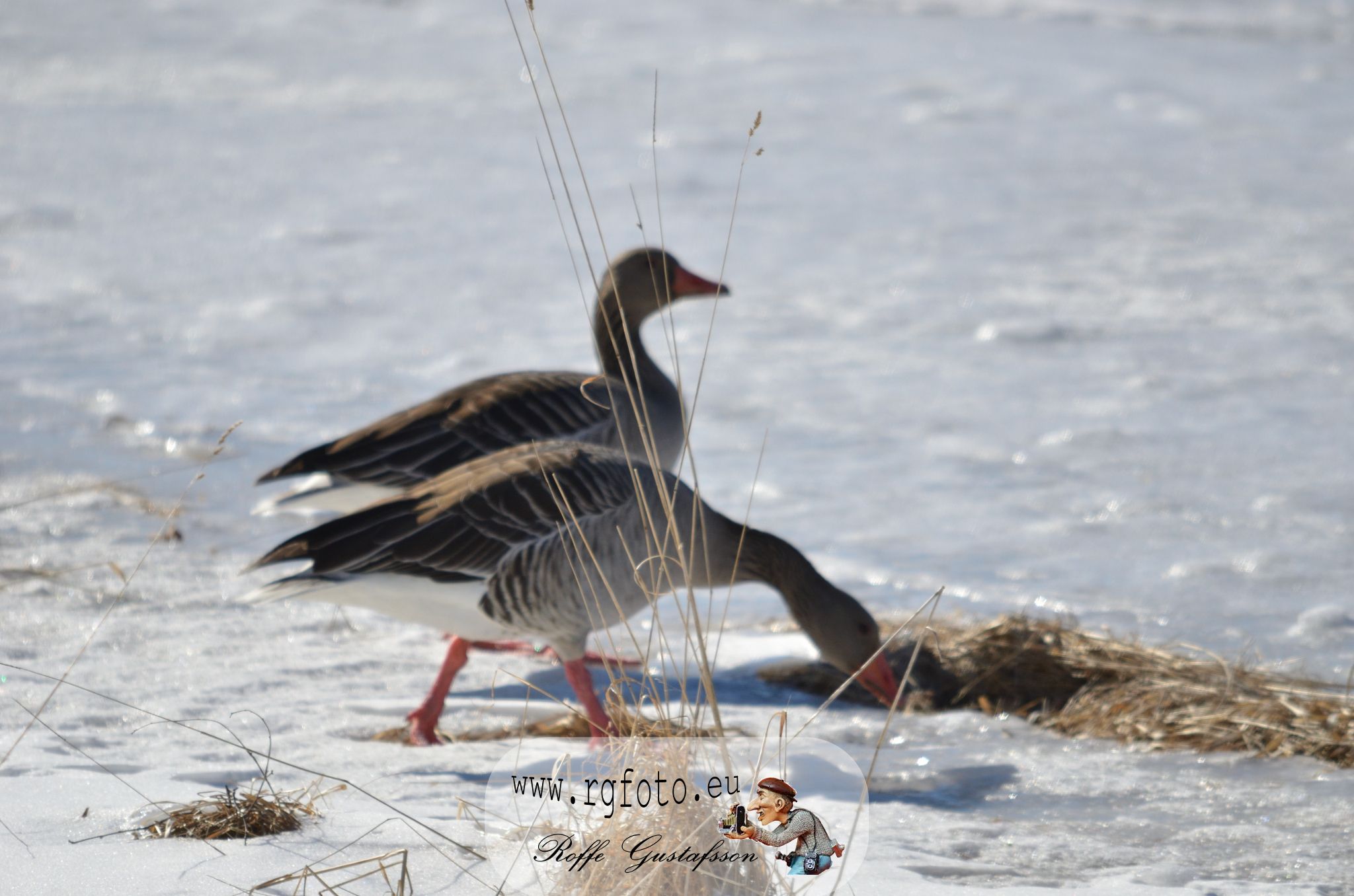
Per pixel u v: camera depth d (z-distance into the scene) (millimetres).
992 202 28375
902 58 47094
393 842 5680
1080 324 19922
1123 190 29359
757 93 41125
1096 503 12977
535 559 7789
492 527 7762
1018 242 25094
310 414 15625
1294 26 55750
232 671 8680
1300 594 10633
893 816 6602
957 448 14703
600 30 52656
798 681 9125
